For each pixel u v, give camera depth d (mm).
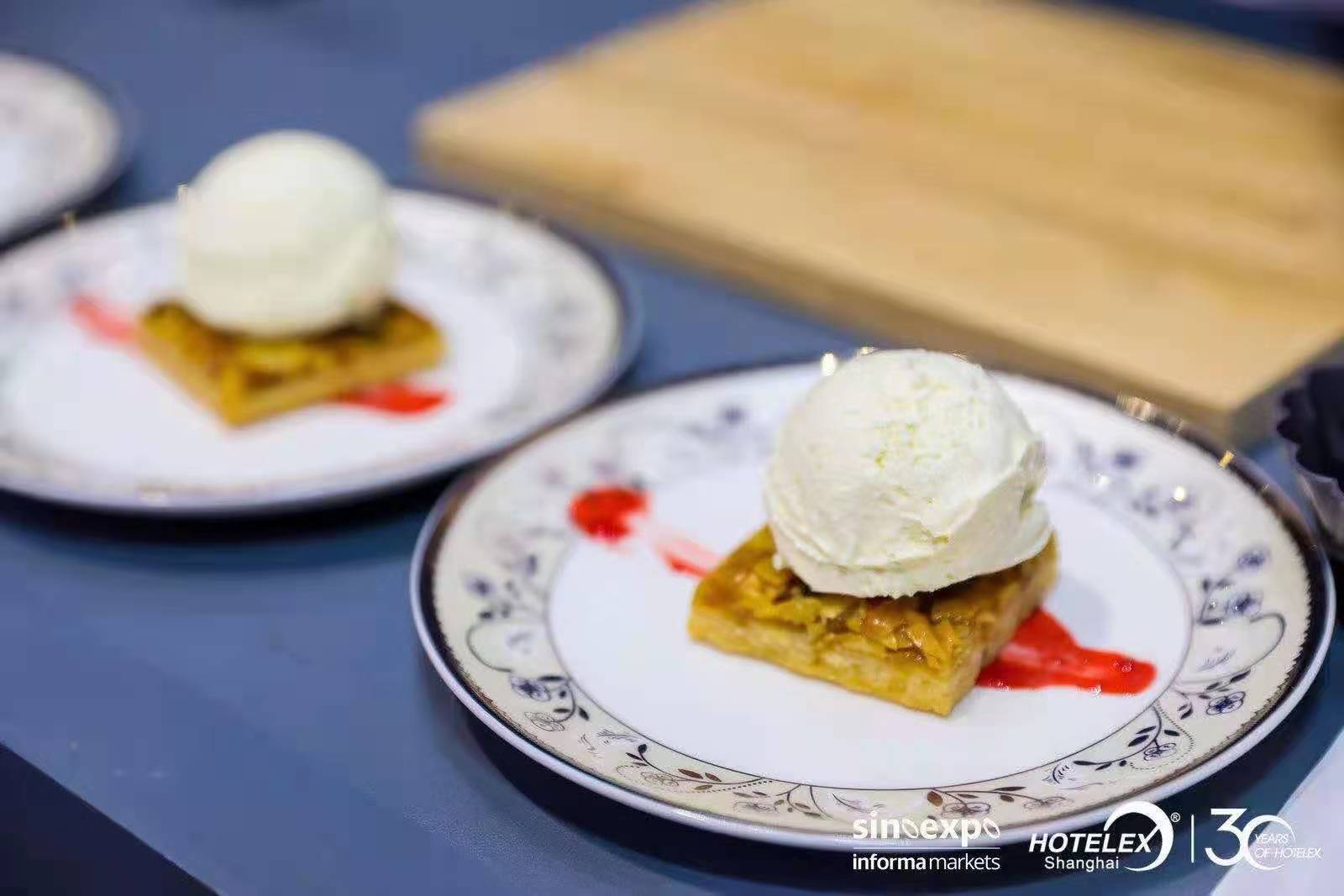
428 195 877
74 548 743
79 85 954
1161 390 769
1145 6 1175
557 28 1078
